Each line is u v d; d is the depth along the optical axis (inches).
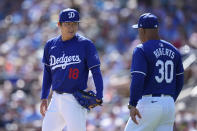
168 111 774.5
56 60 816.9
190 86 1627.7
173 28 2049.7
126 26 2174.0
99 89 797.2
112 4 2364.7
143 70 760.3
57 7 2423.7
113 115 1569.9
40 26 2399.1
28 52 2215.8
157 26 792.9
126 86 1704.0
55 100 821.9
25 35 2415.1
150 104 768.3
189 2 2245.3
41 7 2492.6
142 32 795.4
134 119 754.8
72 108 807.1
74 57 808.9
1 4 2755.9
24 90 1950.1
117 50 2095.2
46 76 847.1
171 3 2194.9
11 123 1806.1
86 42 815.7
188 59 1620.3
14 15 2576.3
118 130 1524.4
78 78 809.5
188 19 2178.9
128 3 2331.4
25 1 2623.0
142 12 2174.0
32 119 1761.8
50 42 834.8
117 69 1839.3
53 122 824.9
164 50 784.9
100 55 2085.4
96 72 804.0
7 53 2262.6
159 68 774.5
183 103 1579.7
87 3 2379.4
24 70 2070.6
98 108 1628.9
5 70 2123.5
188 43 1918.1
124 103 1626.5
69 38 818.8
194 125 1469.0
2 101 1882.4
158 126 784.3
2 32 2516.0
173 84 789.2
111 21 2235.5
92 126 1579.7
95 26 2229.3
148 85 773.9
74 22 810.2
